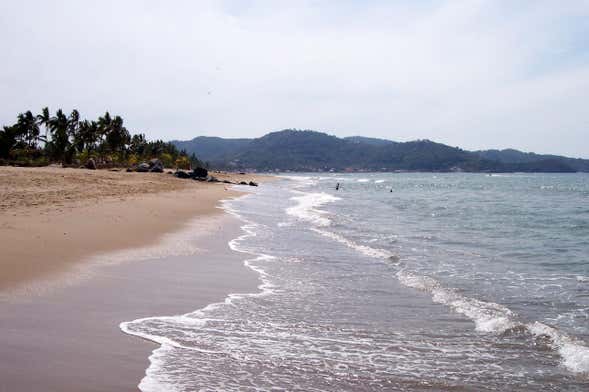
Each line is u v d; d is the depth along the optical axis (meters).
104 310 9.55
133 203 28.67
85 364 7.05
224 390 6.61
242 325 9.40
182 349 7.95
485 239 23.14
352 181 144.88
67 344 7.71
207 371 7.19
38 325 8.44
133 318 9.27
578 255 19.02
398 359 8.03
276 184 105.44
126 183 47.22
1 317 8.68
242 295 11.52
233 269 14.30
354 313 10.48
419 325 9.77
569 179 188.25
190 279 12.70
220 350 8.05
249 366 7.49
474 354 8.30
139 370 7.00
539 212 39.41
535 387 7.09
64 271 12.09
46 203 24.08
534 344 8.75
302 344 8.57
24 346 7.50
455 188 97.50
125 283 11.69
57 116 95.94
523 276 14.84
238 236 21.03
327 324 9.70
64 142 95.75
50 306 9.48
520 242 22.39
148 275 12.72
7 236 15.05
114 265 13.40
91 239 16.38
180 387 6.58
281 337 8.87
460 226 28.48
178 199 35.97
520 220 32.62
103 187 38.97
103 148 108.56
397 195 67.00
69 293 10.43
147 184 49.78
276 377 7.16
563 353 8.34
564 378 7.39
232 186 73.06
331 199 54.25
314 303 11.16
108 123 107.88
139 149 132.75
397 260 16.64
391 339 8.96
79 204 24.94
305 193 67.25
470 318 10.23
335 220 29.86
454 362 7.96
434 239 22.70
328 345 8.58
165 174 77.81
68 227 17.86
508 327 9.55
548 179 187.88
